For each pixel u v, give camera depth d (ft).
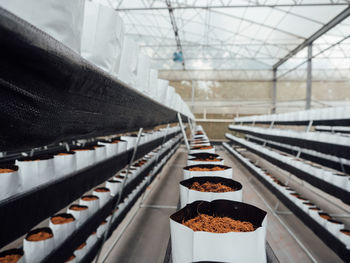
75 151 3.10
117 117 2.76
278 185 9.45
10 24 0.91
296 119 9.61
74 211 3.89
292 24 27.30
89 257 4.48
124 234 7.50
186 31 36.73
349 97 37.60
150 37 40.19
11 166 2.06
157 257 6.32
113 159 4.10
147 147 6.70
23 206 1.91
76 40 1.66
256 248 1.52
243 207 2.13
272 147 17.13
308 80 29.73
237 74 41.88
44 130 1.57
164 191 11.91
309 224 6.79
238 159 19.31
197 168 3.40
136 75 3.65
